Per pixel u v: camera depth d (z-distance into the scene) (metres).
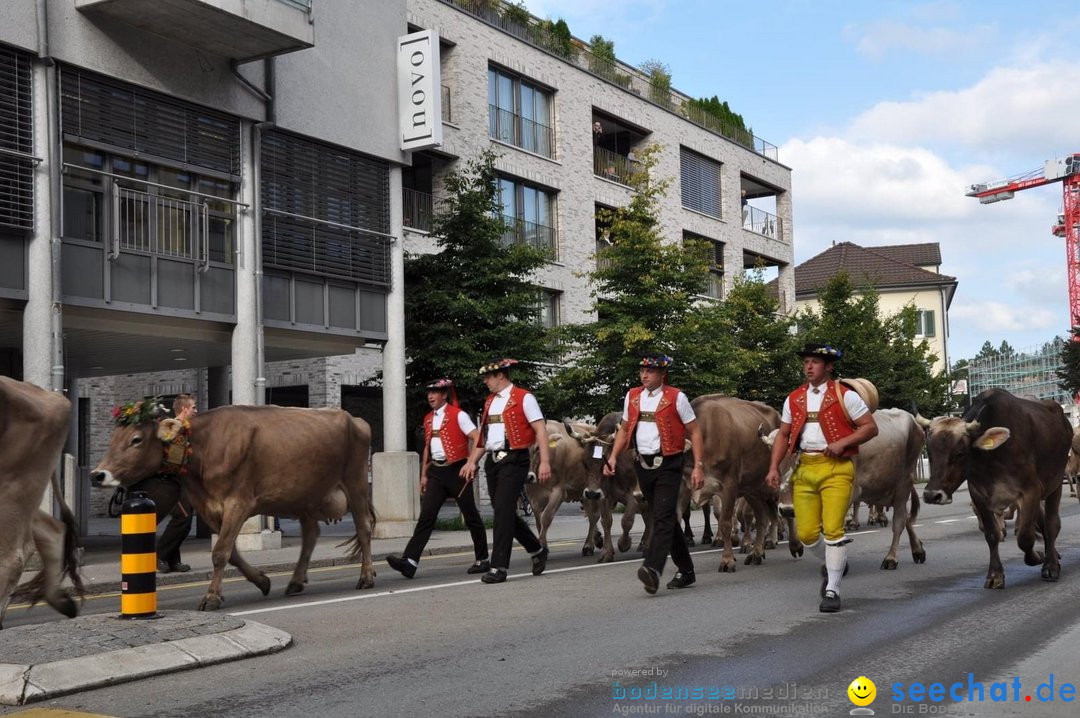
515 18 33.47
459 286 22.41
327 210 19.91
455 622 8.56
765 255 46.09
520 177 32.66
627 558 14.12
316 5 19.62
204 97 17.53
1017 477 10.23
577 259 34.78
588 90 35.75
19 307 15.48
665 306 24.62
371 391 30.61
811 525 9.06
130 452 9.36
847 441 8.84
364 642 7.72
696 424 10.21
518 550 16.45
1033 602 9.30
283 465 10.25
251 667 6.86
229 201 17.75
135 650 6.75
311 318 19.50
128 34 16.48
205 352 20.45
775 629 8.05
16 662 6.34
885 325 45.19
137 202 16.73
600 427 13.64
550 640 7.70
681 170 40.94
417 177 30.47
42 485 7.99
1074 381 54.53
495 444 11.43
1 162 15.00
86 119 16.03
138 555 7.56
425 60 21.05
